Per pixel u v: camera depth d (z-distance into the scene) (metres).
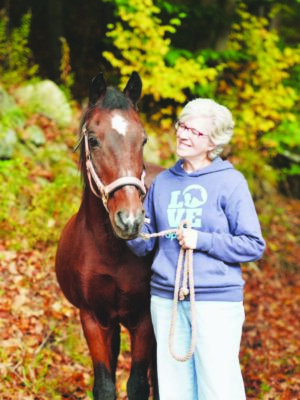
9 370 4.36
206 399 2.87
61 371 4.63
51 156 7.12
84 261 3.33
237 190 2.88
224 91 9.05
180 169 3.03
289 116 8.47
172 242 2.95
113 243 3.24
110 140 2.97
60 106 7.93
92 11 11.84
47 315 5.18
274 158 10.75
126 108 3.09
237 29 9.02
